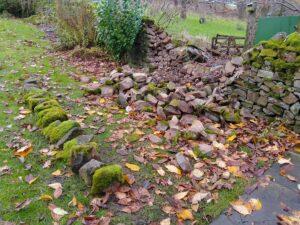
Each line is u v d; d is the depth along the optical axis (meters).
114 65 7.18
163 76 6.00
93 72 6.47
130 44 7.44
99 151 3.52
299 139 4.02
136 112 4.45
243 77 4.71
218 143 3.77
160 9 9.83
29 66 6.42
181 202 2.84
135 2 7.34
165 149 3.62
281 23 7.92
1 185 2.95
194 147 3.66
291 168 3.44
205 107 4.36
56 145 3.49
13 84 5.35
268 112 4.46
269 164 3.50
